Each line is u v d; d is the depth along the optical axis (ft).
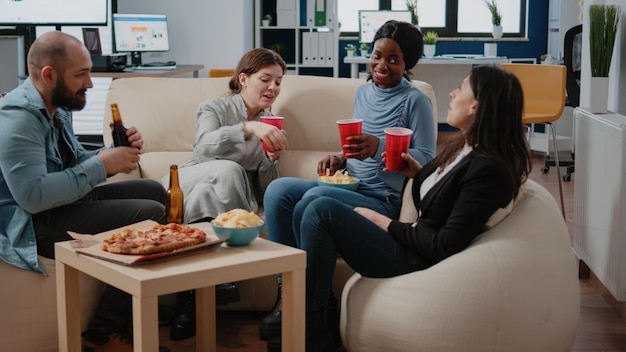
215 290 8.79
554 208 8.05
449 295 7.43
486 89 7.39
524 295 7.44
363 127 9.63
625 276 9.48
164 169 10.78
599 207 10.29
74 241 7.24
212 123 10.18
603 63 10.93
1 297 7.88
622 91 11.81
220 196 9.34
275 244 7.37
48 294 8.10
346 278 9.35
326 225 7.89
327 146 10.85
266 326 8.88
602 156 10.11
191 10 23.84
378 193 9.33
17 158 7.88
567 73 20.20
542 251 7.63
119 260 6.57
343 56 29.78
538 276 7.52
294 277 7.07
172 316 9.74
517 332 7.46
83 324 8.38
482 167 7.36
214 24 23.89
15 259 7.93
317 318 8.13
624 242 9.43
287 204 9.27
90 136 23.66
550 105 16.28
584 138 11.07
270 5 27.55
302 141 10.88
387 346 7.73
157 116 11.05
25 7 20.16
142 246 6.66
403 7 29.86
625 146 9.27
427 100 9.39
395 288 7.73
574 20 26.43
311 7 26.32
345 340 8.23
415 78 28.58
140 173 10.84
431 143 9.27
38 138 8.11
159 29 22.29
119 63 19.93
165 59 24.11
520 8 29.81
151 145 11.00
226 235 7.17
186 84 11.30
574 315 7.83
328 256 7.97
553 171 21.21
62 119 8.96
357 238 7.89
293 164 10.75
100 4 20.54
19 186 7.84
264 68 10.18
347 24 30.04
